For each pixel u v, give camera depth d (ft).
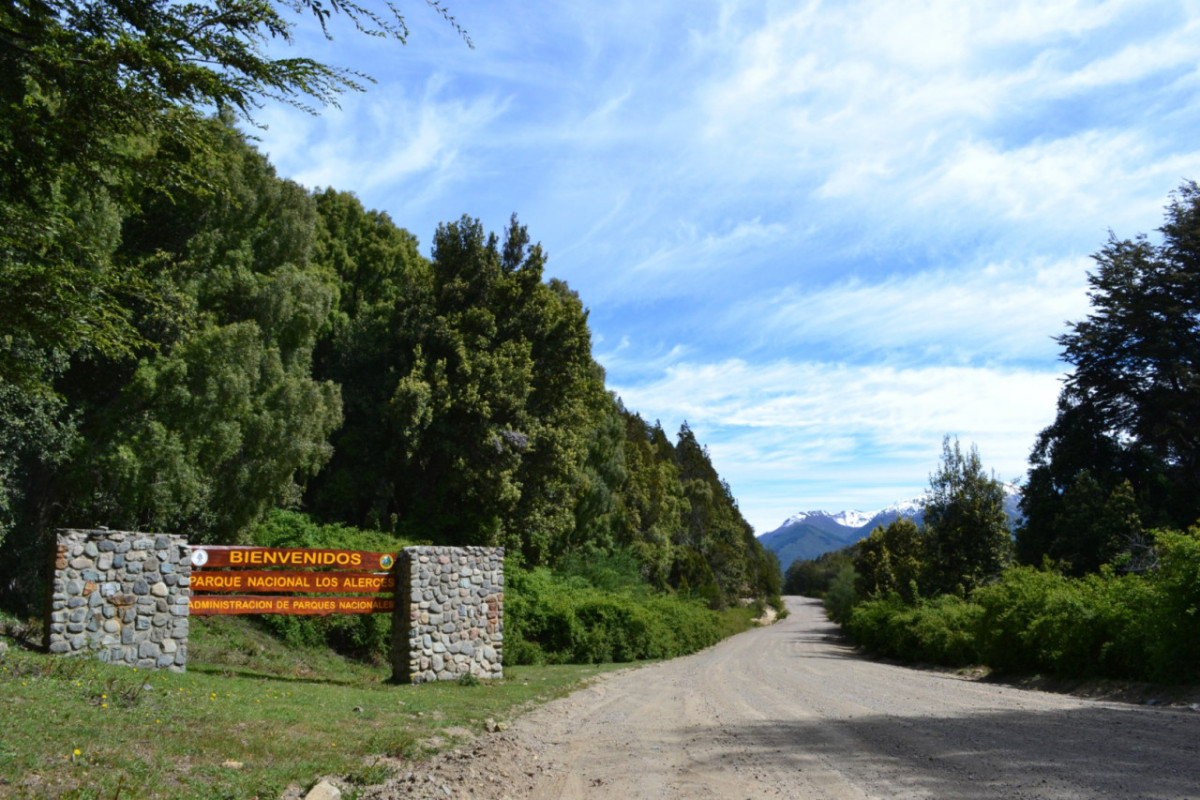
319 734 25.50
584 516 131.85
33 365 22.33
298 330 75.51
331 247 109.29
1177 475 117.39
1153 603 47.44
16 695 22.86
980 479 107.14
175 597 39.55
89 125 18.42
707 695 47.85
